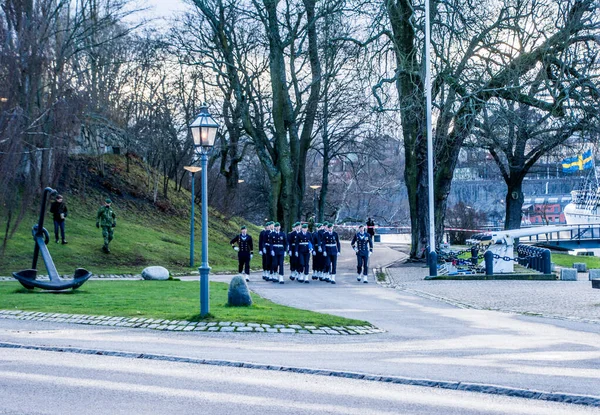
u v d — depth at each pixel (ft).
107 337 52.90
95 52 189.26
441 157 157.38
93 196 190.80
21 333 54.49
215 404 32.04
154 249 160.66
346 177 324.19
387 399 33.30
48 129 140.05
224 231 222.69
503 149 195.83
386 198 330.75
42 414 29.84
